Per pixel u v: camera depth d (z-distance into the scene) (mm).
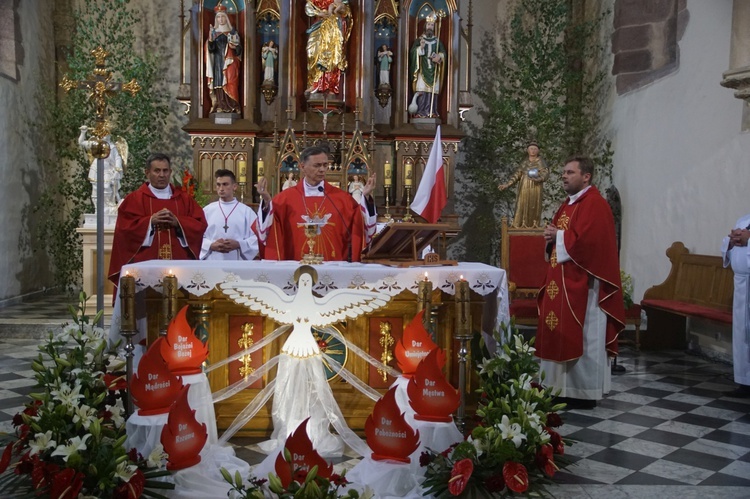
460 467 3355
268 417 4434
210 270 4117
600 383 5426
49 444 3264
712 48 7484
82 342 3951
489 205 11586
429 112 10133
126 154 9266
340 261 4918
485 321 4539
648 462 4117
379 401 3559
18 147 10211
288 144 9555
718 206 7312
